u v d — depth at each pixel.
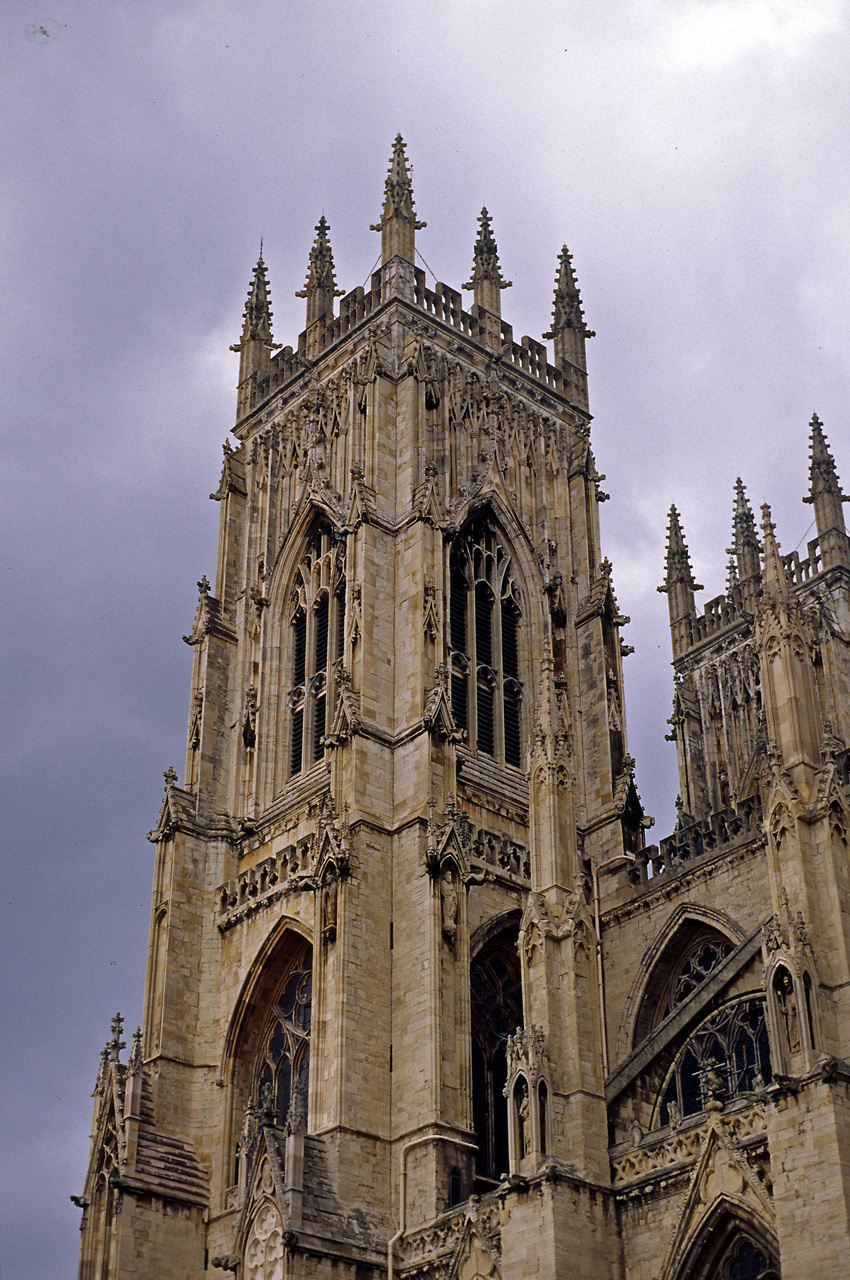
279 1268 105.12
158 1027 128.62
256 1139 111.44
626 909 125.81
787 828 91.75
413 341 145.25
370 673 128.62
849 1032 85.69
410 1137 111.31
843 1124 81.12
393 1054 115.56
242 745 142.38
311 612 144.12
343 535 138.38
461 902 119.00
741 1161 86.81
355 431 144.75
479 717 138.25
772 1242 84.62
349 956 116.56
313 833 128.75
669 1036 106.25
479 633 142.00
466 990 116.44
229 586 151.38
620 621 146.75
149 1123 123.94
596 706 142.62
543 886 103.81
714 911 119.69
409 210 154.88
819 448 182.00
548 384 158.75
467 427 147.62
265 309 167.38
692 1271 88.50
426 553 133.88
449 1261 102.31
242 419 160.12
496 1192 98.44
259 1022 128.75
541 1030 98.56
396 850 122.19
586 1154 94.38
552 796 106.06
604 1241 92.38
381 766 125.44
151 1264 118.56
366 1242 107.56
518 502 149.12
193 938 133.50
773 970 87.25
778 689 97.19
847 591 173.00
